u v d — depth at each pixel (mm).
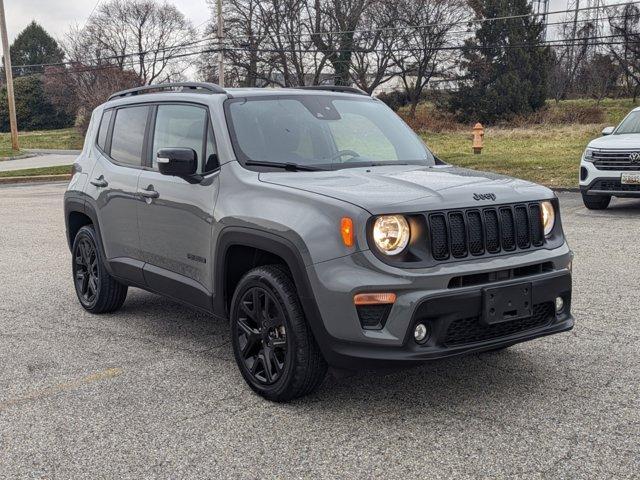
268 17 50625
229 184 4422
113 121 6035
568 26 57188
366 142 4969
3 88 81188
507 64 53469
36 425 3869
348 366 3721
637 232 9891
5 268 8312
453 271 3672
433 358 3633
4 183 23031
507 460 3336
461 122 54688
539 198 4152
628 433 3598
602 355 4809
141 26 71750
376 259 3611
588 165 12023
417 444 3531
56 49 98312
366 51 51719
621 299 6273
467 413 3900
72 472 3324
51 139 62750
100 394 4305
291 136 4738
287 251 3855
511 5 53219
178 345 5277
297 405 4066
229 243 4281
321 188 3986
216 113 4742
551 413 3869
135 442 3629
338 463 3352
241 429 3762
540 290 3951
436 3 52625
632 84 57625
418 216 3699
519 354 4867
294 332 3883
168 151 4480
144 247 5277
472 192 3934
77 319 6059
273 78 52906
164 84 5523
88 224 6480
